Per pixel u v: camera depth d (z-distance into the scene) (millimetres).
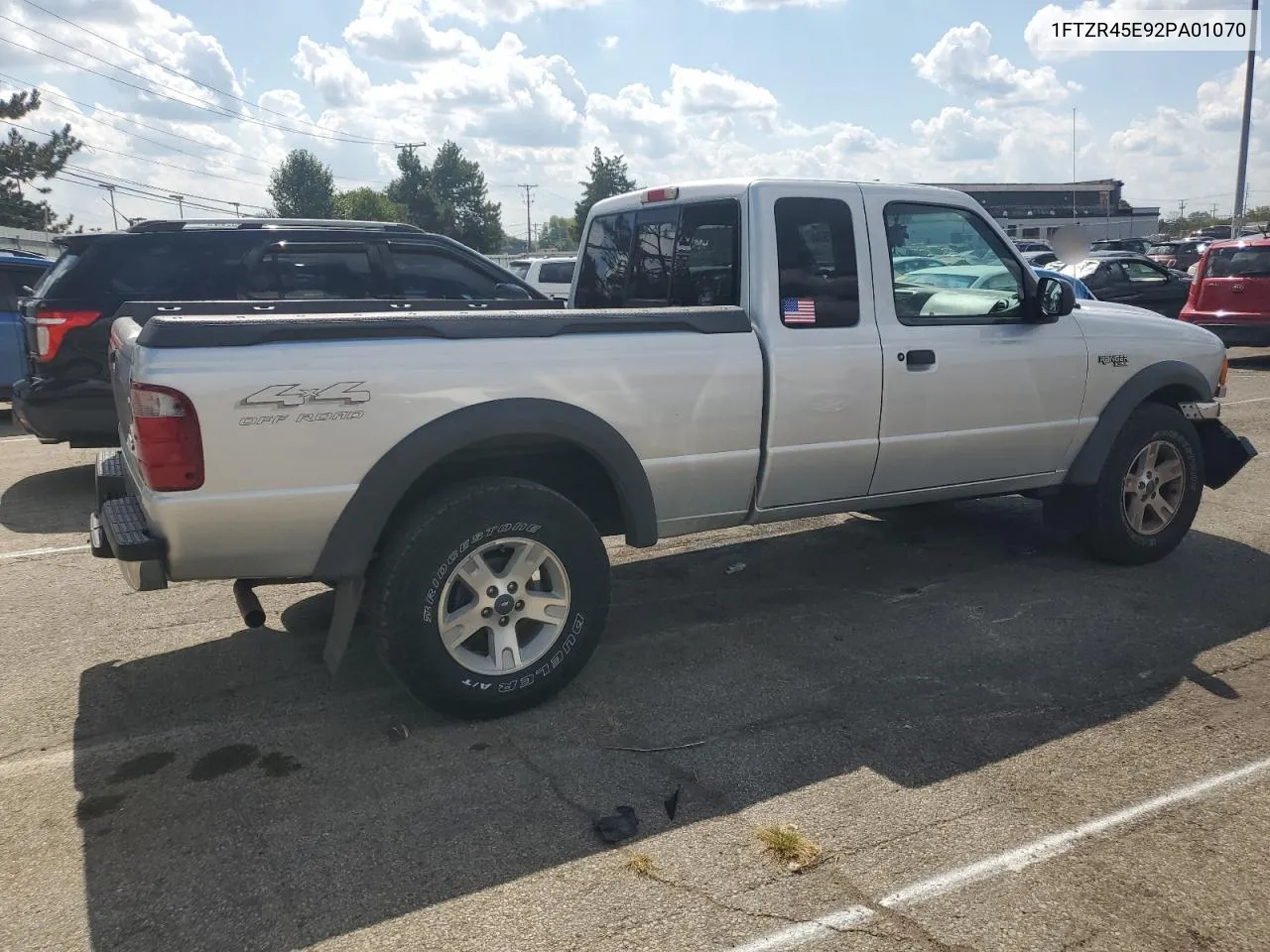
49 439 7117
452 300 5449
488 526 3535
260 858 2871
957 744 3496
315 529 3396
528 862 2832
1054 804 3098
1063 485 5281
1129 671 4086
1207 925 2533
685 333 3990
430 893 2693
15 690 4059
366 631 4668
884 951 2441
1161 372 5305
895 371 4469
